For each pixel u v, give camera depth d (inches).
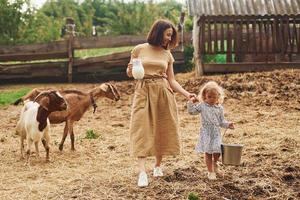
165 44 308.2
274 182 301.1
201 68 756.6
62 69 871.7
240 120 503.8
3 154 415.5
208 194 285.0
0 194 307.0
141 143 295.6
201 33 762.2
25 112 386.9
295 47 784.9
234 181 302.0
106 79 873.5
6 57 866.1
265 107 565.0
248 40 765.9
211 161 304.5
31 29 1017.5
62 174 346.6
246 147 391.9
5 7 976.9
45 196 297.7
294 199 280.7
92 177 331.6
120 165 363.6
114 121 549.3
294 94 600.7
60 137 476.1
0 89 816.9
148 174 322.0
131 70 308.2
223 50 767.1
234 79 661.9
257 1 773.3
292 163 336.2
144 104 299.0
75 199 287.6
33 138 375.2
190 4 765.3
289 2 773.9
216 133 301.1
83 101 424.2
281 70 700.0
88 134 466.6
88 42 866.1
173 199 279.9
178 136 306.3
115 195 288.8
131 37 866.1
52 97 374.6
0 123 564.1
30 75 869.2
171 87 311.9
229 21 762.8
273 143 403.5
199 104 302.7
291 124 482.9
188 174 315.6
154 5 1230.9
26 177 343.6
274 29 768.3
